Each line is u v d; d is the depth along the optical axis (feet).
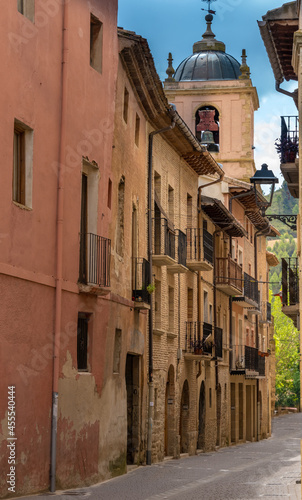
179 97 175.11
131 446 88.84
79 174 65.87
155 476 76.38
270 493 59.67
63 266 62.80
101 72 71.05
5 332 54.03
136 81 84.99
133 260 87.97
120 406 77.82
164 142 103.86
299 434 209.26
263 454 120.98
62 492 59.57
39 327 58.85
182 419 115.44
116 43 74.69
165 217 102.12
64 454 62.59
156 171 99.40
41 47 59.26
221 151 173.17
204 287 129.49
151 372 92.94
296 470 83.15
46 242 60.13
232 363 153.48
